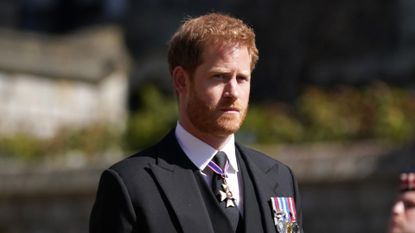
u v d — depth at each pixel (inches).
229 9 1996.8
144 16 1967.3
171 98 1866.4
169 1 1991.9
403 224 324.2
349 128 1181.7
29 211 1209.4
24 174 1208.2
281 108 1731.1
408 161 1097.4
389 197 1107.3
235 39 391.5
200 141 398.3
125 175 391.5
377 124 1173.7
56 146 1266.0
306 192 1133.7
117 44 1803.6
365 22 1967.3
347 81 1946.4
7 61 1551.4
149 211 383.9
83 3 1962.4
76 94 1601.9
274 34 1967.3
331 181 1123.9
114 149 1267.2
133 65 1925.4
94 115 1612.9
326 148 1152.2
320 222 1127.6
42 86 1579.7
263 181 403.2
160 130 1282.0
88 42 1765.5
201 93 391.2
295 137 1190.3
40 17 2009.1
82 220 1196.5
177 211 383.6
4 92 1551.4
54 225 1203.2
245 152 412.8
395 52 1946.4
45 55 1581.0
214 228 386.6
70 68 1592.0
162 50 1936.5
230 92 389.4
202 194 391.5
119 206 386.3
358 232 1117.1
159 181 389.1
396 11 1961.1
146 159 397.4
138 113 1387.8
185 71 397.1
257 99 1941.4
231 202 392.8
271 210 397.7
